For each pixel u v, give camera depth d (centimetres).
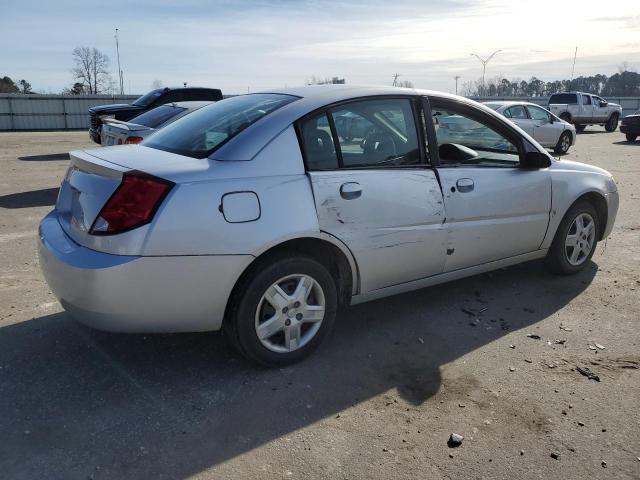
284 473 247
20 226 682
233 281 304
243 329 317
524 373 337
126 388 313
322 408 298
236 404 300
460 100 404
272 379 326
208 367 338
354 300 365
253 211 304
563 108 2495
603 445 269
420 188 370
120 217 282
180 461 254
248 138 318
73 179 331
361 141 352
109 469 248
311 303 346
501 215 422
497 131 429
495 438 274
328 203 328
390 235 359
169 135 373
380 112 364
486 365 346
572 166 492
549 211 461
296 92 365
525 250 458
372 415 292
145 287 285
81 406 295
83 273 284
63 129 3669
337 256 349
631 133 2077
